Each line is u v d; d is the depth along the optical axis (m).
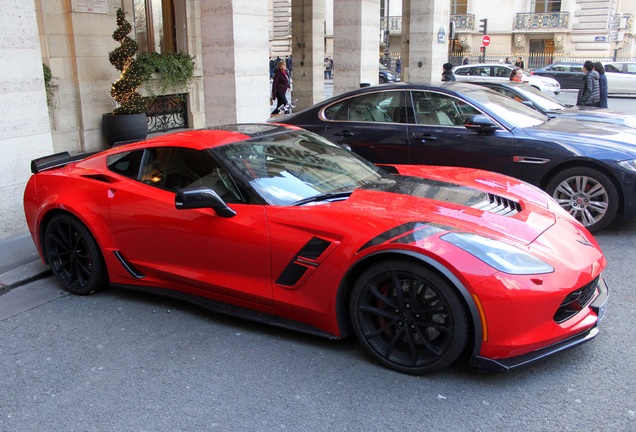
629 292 4.57
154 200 4.24
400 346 3.46
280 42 38.38
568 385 3.25
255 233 3.75
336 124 7.33
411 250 3.21
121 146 4.93
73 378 3.52
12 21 6.00
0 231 6.14
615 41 38.81
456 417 3.00
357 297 3.47
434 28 15.78
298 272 3.63
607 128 6.68
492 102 6.83
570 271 3.23
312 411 3.09
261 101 9.49
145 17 12.97
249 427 2.98
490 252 3.18
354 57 12.44
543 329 3.14
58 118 10.68
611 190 5.86
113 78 11.45
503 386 3.26
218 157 4.12
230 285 3.93
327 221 3.56
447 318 3.20
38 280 5.17
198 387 3.36
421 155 6.79
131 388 3.38
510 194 4.17
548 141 6.11
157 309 4.48
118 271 4.54
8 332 4.17
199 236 4.00
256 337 3.96
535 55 38.94
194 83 13.68
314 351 3.73
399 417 3.01
